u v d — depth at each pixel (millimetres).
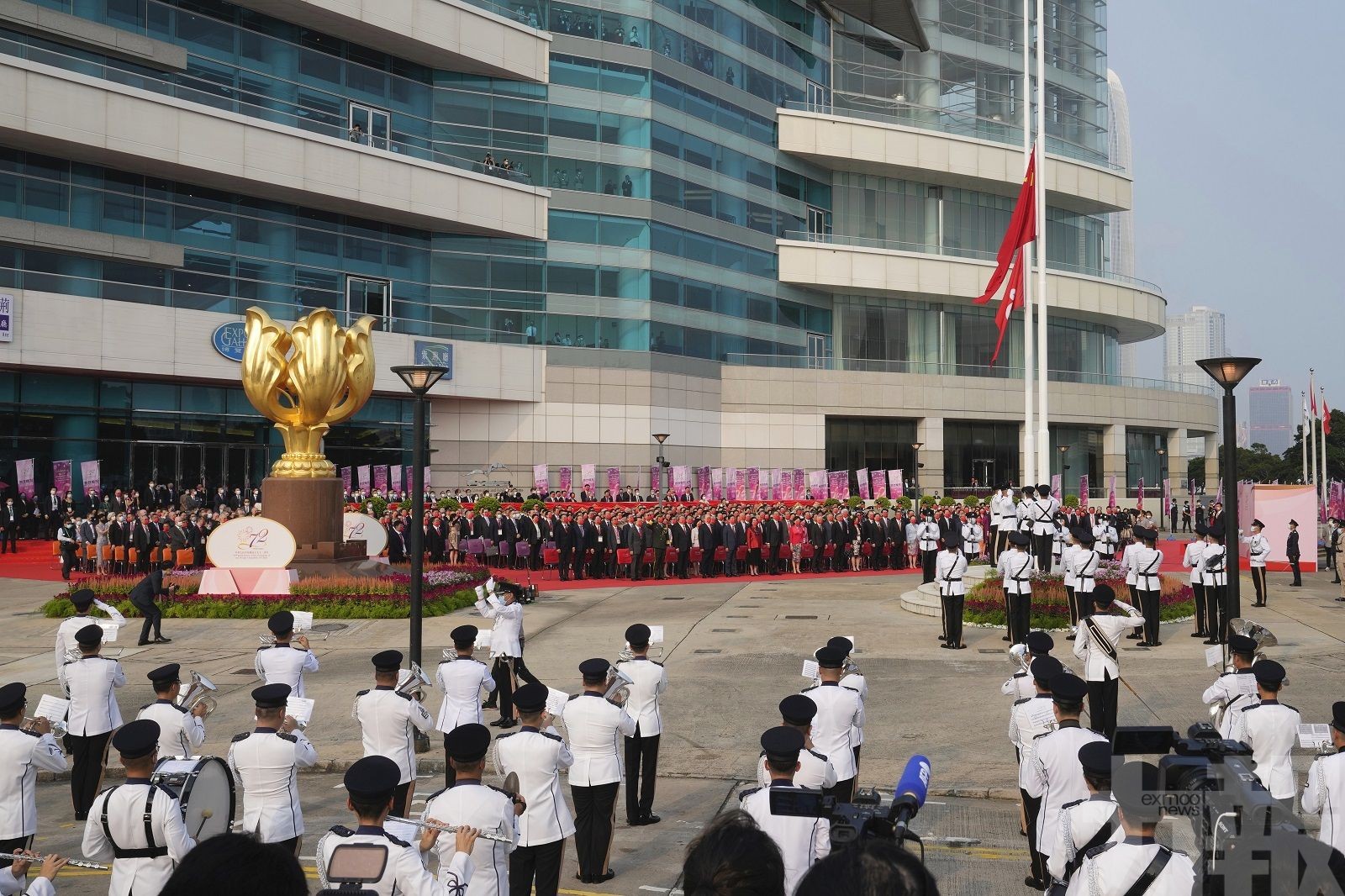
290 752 7953
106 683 11422
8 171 38156
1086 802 6383
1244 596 28672
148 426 42438
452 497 45625
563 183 52281
